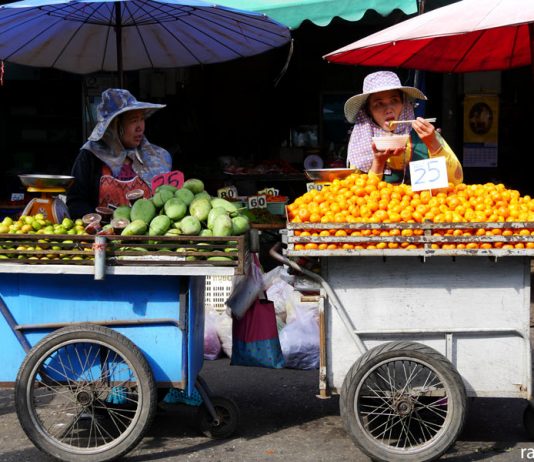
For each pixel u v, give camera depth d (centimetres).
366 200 380
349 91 995
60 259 370
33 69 956
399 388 377
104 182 456
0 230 387
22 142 979
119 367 381
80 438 414
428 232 363
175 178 445
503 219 370
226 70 991
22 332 384
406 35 404
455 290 374
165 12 512
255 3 614
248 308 431
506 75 950
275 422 443
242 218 406
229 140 1002
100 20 531
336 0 603
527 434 415
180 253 368
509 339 376
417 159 448
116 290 380
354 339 375
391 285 375
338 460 387
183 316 378
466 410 366
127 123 457
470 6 405
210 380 526
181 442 412
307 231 368
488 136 942
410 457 364
